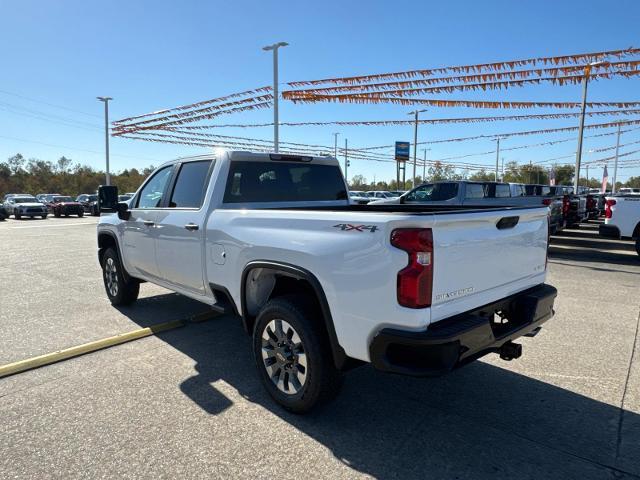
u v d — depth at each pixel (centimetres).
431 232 263
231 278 385
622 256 1140
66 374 402
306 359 316
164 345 477
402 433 309
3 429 311
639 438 304
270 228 345
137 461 276
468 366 424
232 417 329
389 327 268
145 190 543
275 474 264
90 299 671
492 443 297
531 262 362
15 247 1311
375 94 1345
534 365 427
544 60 980
